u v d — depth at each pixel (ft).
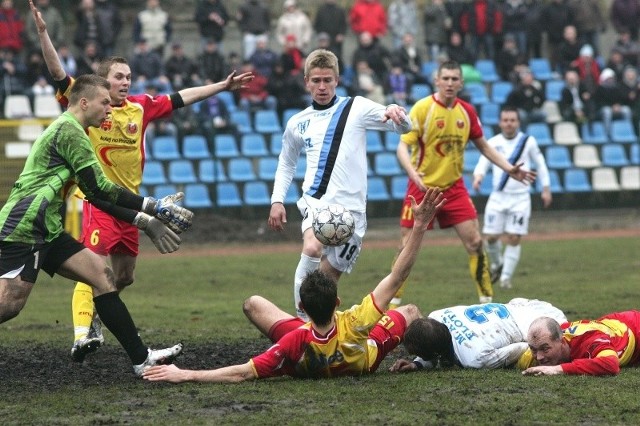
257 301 68.85
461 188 106.01
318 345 64.85
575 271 142.41
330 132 78.02
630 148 237.86
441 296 117.19
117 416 57.47
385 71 230.48
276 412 57.57
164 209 66.59
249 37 234.79
